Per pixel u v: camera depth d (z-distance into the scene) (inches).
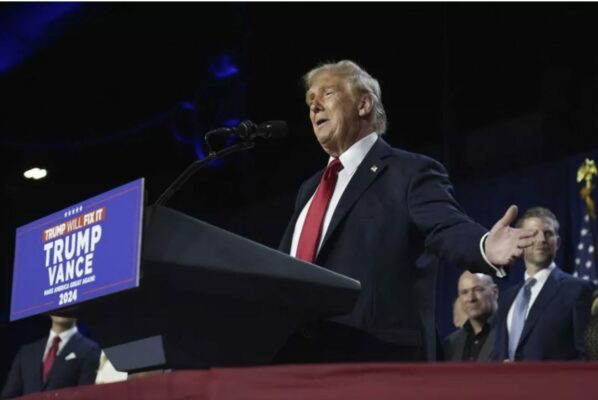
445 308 410.0
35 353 322.7
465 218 123.6
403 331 127.5
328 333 126.7
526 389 78.2
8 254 503.2
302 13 460.8
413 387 79.2
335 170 145.6
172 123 494.9
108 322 109.4
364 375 79.7
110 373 296.4
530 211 261.9
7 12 470.6
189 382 79.6
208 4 470.0
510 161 417.1
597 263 359.9
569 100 405.4
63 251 109.8
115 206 101.6
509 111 426.9
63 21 478.0
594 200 370.0
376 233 132.7
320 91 149.9
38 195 510.3
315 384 79.6
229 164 506.0
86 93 497.0
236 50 476.7
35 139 504.1
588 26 407.2
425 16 442.0
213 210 513.7
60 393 99.2
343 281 106.7
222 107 484.4
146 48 485.4
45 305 111.6
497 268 108.4
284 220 492.1
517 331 252.4
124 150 506.9
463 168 433.7
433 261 135.7
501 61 430.3
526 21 422.9
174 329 103.3
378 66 450.0
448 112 437.1
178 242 99.8
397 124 450.3
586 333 161.2
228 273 100.8
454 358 283.6
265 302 105.7
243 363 108.6
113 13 476.1
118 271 98.7
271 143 494.0
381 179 138.0
